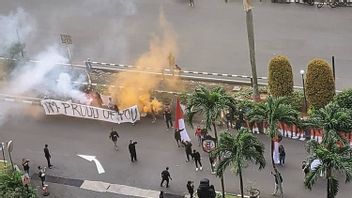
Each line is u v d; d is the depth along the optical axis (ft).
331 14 194.29
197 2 209.87
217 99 126.93
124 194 141.18
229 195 135.95
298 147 146.41
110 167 149.07
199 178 141.90
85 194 142.61
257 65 177.88
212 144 144.05
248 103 150.51
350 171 111.75
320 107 151.23
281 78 153.99
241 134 121.80
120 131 159.63
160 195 134.31
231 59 181.88
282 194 132.77
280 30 190.49
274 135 122.93
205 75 176.55
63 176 148.15
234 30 193.98
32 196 131.64
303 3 199.82
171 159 148.56
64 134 161.68
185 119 156.87
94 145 156.56
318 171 114.93
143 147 153.38
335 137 117.19
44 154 154.81
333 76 152.87
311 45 182.70
